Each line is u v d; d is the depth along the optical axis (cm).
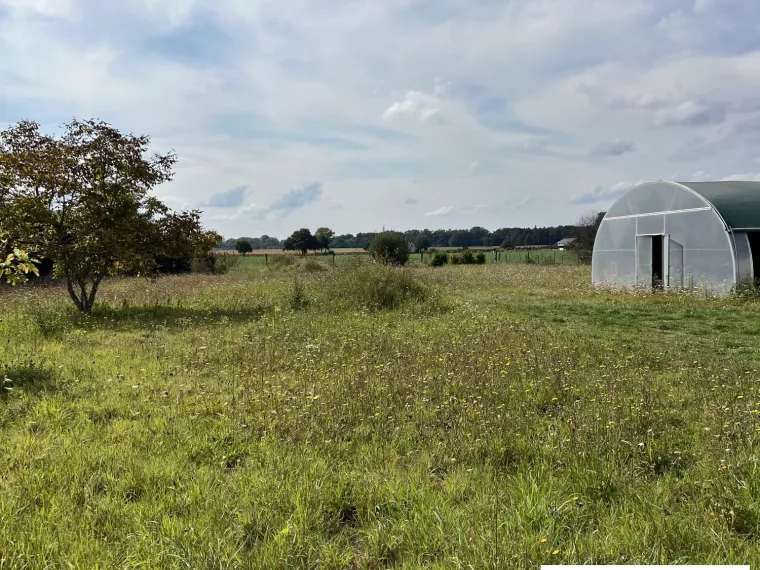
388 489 345
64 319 1034
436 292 1348
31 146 1180
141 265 1273
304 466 381
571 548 271
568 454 388
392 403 527
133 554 273
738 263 1350
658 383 593
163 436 442
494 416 476
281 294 1465
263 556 272
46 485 347
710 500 318
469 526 297
